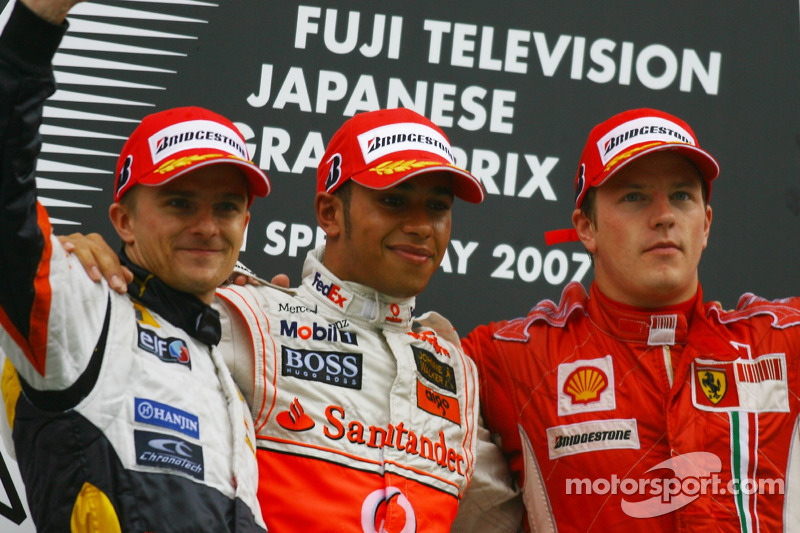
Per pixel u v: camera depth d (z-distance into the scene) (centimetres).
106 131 1391
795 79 1512
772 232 1472
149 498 830
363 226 1114
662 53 1499
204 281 945
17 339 813
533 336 1267
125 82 1404
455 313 1417
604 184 1234
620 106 1486
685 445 1170
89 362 838
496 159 1455
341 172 1135
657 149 1184
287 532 1003
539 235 1448
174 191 947
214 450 890
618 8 1501
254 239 1398
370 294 1127
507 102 1468
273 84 1432
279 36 1442
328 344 1095
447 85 1461
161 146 963
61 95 1387
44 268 805
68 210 1370
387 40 1459
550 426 1220
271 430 1035
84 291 851
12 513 1271
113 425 838
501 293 1430
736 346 1215
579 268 1445
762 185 1482
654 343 1222
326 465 1034
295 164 1422
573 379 1228
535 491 1220
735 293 1451
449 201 1144
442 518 1081
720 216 1468
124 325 880
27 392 836
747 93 1502
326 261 1165
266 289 1132
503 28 1480
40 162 1372
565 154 1469
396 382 1092
